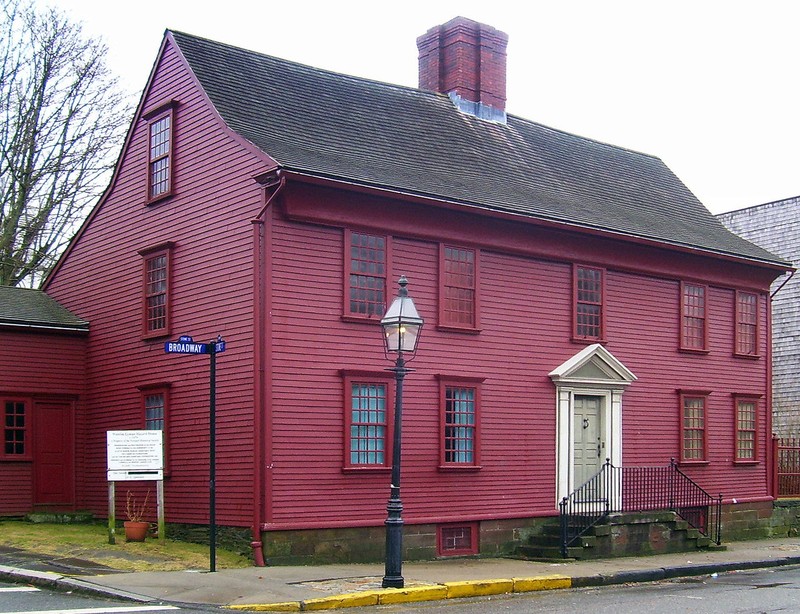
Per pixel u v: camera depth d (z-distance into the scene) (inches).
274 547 728.3
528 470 892.6
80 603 549.0
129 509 853.2
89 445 940.6
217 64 867.4
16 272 1354.6
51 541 773.9
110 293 933.2
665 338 1021.2
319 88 926.4
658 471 983.0
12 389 909.2
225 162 799.1
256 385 739.4
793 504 1139.9
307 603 568.1
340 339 781.9
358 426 788.0
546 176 1039.6
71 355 952.3
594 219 955.3
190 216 837.2
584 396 949.8
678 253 1027.3
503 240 890.1
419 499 816.9
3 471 897.5
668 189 1205.1
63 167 1353.3
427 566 774.5
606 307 970.1
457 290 860.0
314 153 806.5
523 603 616.7
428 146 946.7
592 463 947.3
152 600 558.9
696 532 939.3
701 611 584.1
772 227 1460.4
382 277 810.8
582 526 869.8
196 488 801.6
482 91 1075.9
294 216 758.5
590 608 593.3
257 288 749.3
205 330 804.6
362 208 796.0
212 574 655.1
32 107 1320.1
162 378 852.6
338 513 765.3
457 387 851.4
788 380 1396.4
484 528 858.1
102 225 957.2
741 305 1112.8
